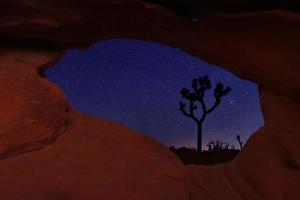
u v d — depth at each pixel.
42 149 2.45
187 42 3.40
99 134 2.88
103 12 2.85
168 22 3.01
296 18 2.51
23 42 3.33
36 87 2.88
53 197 2.10
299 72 3.04
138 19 2.96
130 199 2.34
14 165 2.21
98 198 2.23
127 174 2.50
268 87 3.63
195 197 3.15
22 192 2.05
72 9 2.83
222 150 12.59
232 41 3.13
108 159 2.57
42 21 2.91
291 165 3.06
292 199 2.90
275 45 2.95
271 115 3.52
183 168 3.13
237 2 2.64
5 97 2.65
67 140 2.63
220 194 3.28
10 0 2.76
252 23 2.75
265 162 3.28
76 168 2.36
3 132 2.38
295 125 3.23
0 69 2.96
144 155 2.83
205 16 2.86
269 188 3.10
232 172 3.59
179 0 2.83
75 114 3.09
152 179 2.58
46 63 3.31
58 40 3.33
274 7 2.60
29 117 2.57
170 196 2.57
